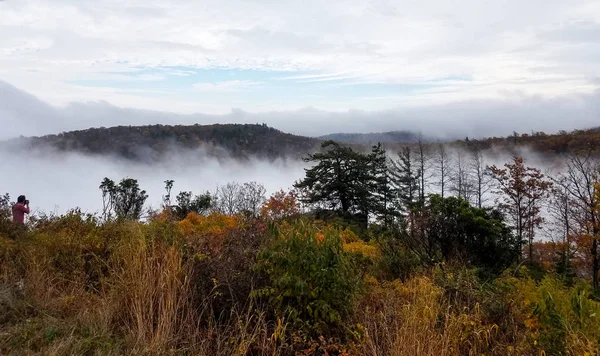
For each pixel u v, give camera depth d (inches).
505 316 162.4
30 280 174.2
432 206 296.8
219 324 147.3
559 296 167.2
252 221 209.3
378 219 872.3
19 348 125.6
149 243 187.5
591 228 802.2
